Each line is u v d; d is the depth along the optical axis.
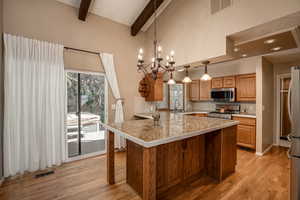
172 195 2.05
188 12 3.23
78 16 3.26
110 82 3.66
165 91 5.14
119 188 2.22
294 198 1.91
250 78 4.00
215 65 4.82
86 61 3.37
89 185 2.30
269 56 3.44
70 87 3.23
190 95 5.51
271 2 2.12
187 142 2.34
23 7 2.66
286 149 3.83
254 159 3.21
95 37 3.50
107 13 3.59
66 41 3.11
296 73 1.96
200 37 2.98
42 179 2.46
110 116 3.74
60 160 3.00
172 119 3.05
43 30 2.85
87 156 3.41
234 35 2.58
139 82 4.30
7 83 2.44
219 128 2.29
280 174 2.57
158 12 3.89
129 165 2.29
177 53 3.47
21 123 2.57
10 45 2.46
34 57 2.66
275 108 4.18
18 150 2.54
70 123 3.26
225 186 2.25
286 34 2.44
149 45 4.35
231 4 2.54
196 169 2.48
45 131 2.80
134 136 1.74
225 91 4.42
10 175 2.49
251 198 1.97
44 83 2.76
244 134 3.77
